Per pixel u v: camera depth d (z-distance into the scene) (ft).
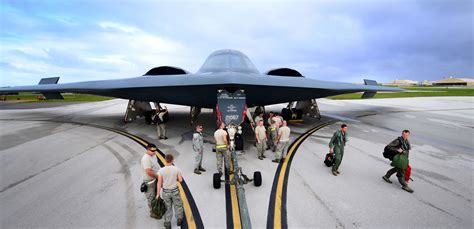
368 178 22.74
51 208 17.19
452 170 25.13
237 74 34.99
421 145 35.55
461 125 52.60
